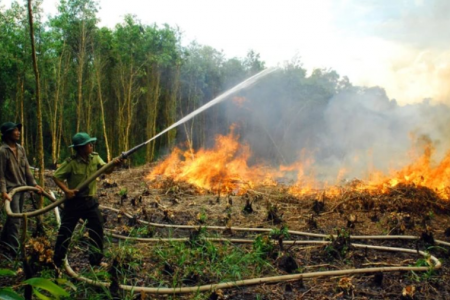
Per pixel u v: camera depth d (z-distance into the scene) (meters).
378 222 8.02
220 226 7.63
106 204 9.79
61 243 4.91
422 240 6.71
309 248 6.27
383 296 4.67
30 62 18.06
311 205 9.49
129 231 7.04
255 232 7.27
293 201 10.16
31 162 22.16
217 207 9.45
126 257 5.32
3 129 5.75
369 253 6.14
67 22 20.12
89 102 21.42
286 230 6.72
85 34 20.22
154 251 5.91
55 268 4.62
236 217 8.44
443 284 5.01
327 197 10.30
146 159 23.00
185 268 5.21
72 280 4.64
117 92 22.72
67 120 24.33
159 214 8.68
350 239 6.35
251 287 4.86
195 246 6.13
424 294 4.74
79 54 20.06
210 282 4.96
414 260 5.81
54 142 19.53
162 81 24.56
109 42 22.83
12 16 16.62
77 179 4.89
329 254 5.92
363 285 4.96
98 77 20.77
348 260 5.79
